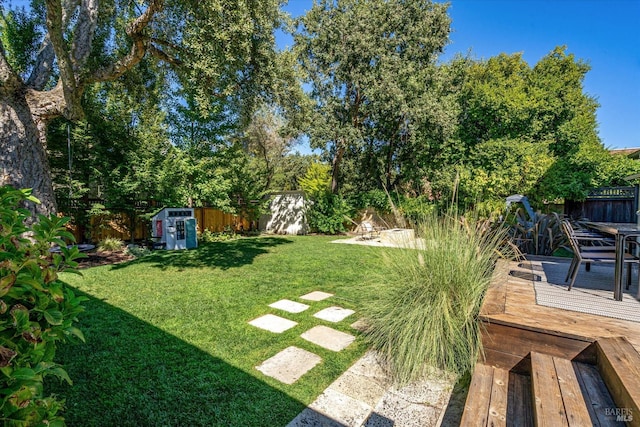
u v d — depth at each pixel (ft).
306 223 41.91
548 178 34.40
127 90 24.23
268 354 8.73
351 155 50.98
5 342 3.32
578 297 9.53
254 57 18.72
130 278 16.69
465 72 45.01
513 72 43.60
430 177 44.57
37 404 3.53
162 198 28.76
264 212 39.73
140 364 8.00
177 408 6.40
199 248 27.78
